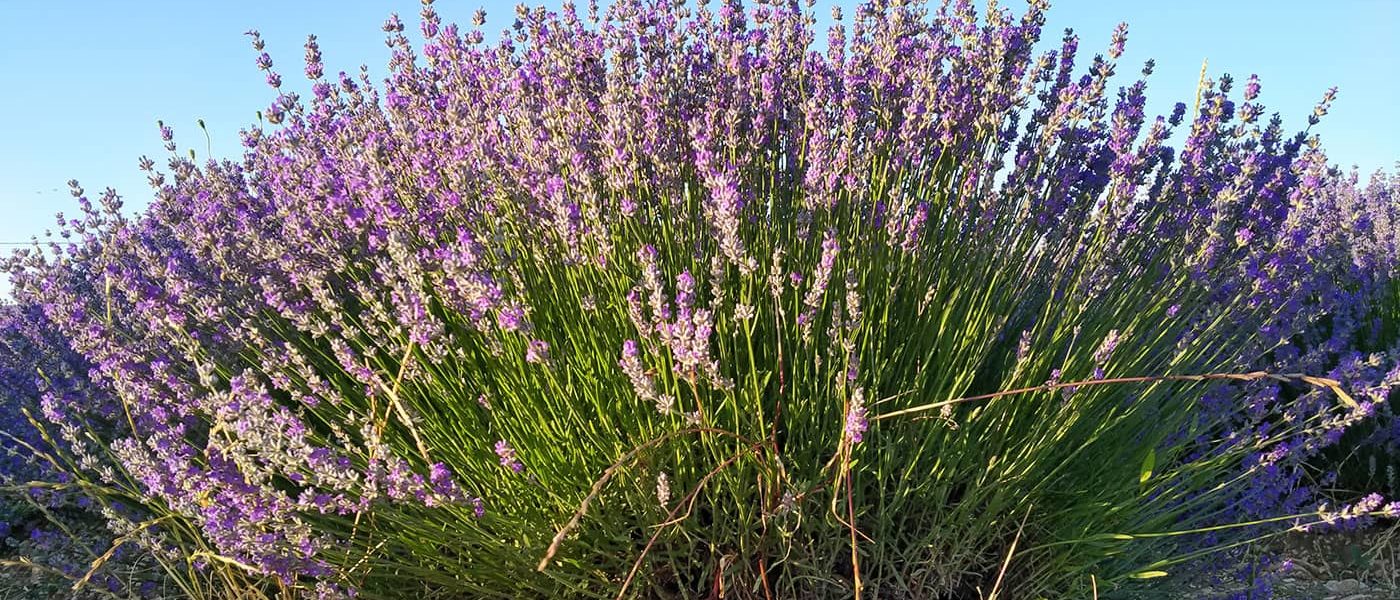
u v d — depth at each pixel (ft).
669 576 7.14
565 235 7.07
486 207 7.82
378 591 7.34
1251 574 8.57
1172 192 9.48
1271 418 11.03
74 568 9.58
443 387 7.52
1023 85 8.91
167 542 8.93
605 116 8.59
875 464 7.39
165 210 10.25
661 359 6.61
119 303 10.15
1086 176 9.61
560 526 6.86
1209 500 8.84
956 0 9.32
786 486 6.84
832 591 7.16
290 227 8.24
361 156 8.68
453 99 9.18
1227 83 9.36
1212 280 8.97
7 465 11.30
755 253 8.02
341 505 6.43
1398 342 12.30
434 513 7.06
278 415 6.51
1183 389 8.97
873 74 9.07
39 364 11.71
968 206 8.76
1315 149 9.48
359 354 8.62
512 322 6.08
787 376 7.54
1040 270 9.43
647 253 7.20
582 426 6.93
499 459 7.28
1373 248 18.30
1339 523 10.09
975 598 7.46
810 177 7.50
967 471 7.57
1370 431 12.24
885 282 8.00
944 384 7.55
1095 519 7.54
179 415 8.33
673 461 7.06
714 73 9.38
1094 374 7.43
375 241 7.78
